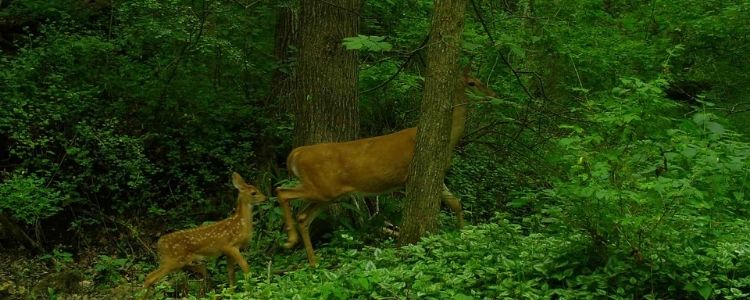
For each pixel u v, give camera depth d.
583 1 12.03
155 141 11.18
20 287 8.68
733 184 7.25
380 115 11.88
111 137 10.35
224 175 11.25
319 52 9.76
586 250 6.45
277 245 9.33
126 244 10.11
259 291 6.75
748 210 7.99
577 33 11.62
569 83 11.45
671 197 5.92
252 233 8.84
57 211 9.86
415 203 8.05
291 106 11.84
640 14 13.24
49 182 10.17
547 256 6.62
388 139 9.01
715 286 5.95
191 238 8.08
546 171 10.26
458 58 7.94
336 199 8.98
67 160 10.57
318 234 9.64
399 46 11.70
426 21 11.77
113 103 11.04
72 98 10.55
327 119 9.82
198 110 11.40
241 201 8.24
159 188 10.90
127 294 8.41
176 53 11.65
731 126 10.47
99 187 10.32
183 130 11.26
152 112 11.26
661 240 6.05
